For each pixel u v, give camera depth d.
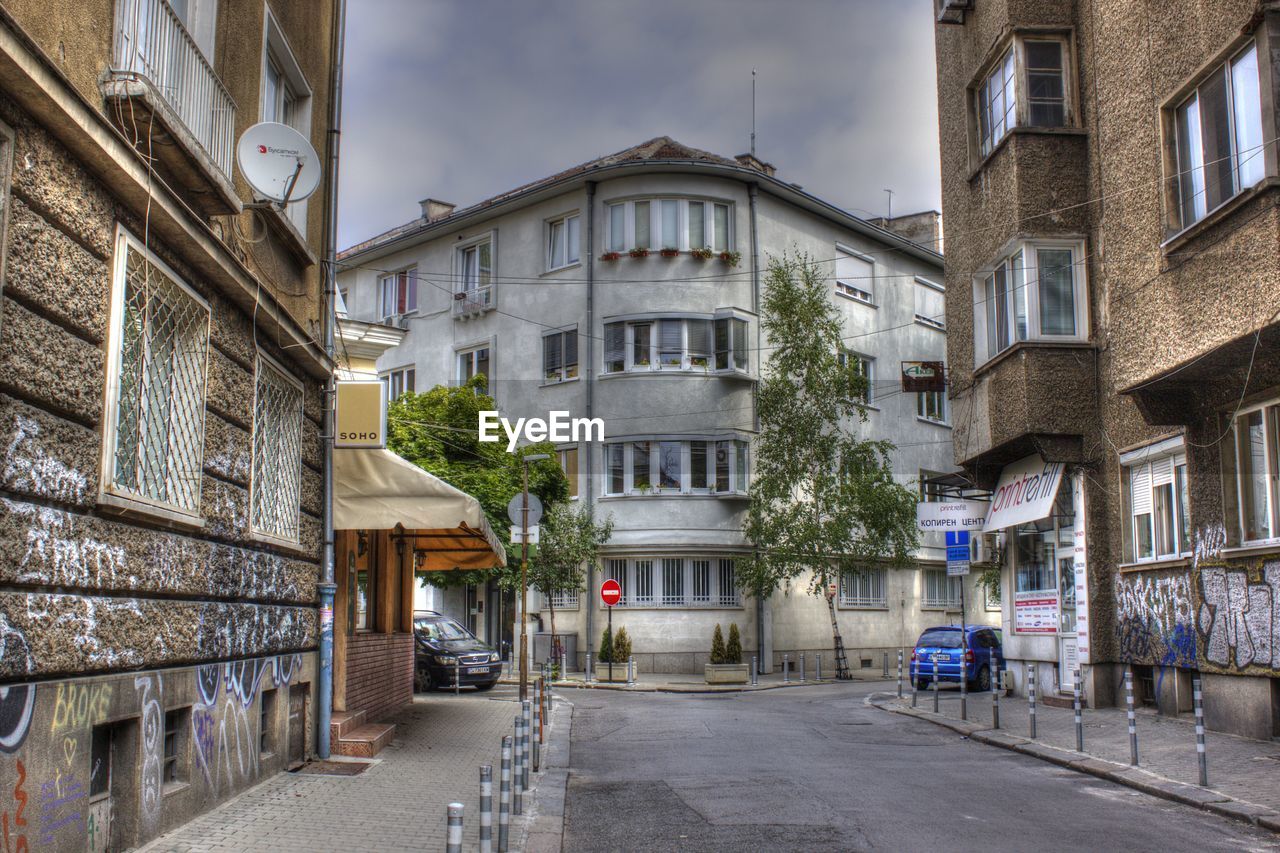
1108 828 9.16
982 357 21.12
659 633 34.19
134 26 7.79
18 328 6.16
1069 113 19.53
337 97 13.93
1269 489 14.08
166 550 8.23
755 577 32.28
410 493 13.05
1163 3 15.38
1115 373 17.92
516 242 38.19
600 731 17.45
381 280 43.00
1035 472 20.23
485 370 38.66
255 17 10.97
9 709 5.95
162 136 7.71
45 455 6.43
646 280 35.31
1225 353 13.83
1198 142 14.71
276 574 11.16
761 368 35.88
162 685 8.12
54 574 6.51
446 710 19.92
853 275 40.28
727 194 35.97
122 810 7.58
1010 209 19.50
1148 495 17.61
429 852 7.99
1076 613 19.30
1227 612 14.78
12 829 5.95
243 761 10.07
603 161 38.22
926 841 8.66
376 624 17.41
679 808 10.30
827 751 14.53
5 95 6.03
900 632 40.12
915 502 33.75
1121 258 16.59
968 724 17.25
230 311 9.85
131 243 7.63
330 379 13.09
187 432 8.86
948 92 22.98
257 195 10.16
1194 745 13.66
